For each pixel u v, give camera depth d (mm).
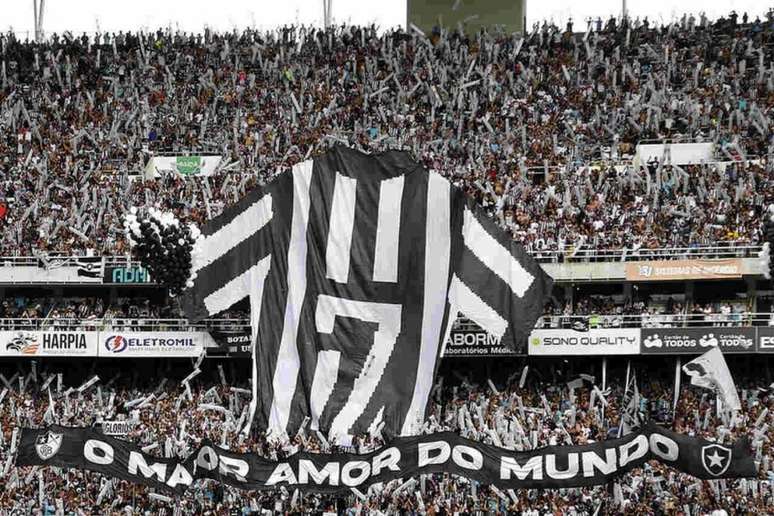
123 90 75688
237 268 51531
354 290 50781
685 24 77938
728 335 57281
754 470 40000
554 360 60812
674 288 61531
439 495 49344
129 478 42594
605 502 48000
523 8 82375
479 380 60594
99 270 61812
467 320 58406
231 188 65875
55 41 80750
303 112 72688
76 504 51344
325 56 77500
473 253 50562
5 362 63344
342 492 44156
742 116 68000
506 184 64625
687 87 71562
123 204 65438
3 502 52031
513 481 41156
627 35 76188
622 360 60781
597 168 65625
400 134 69750
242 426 55531
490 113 70938
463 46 76625
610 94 71812
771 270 47812
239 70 76688
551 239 60812
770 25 77000
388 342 50562
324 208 51375
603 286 62094
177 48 79625
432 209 50875
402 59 76562
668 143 67062
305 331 50781
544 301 50281
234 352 59406
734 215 61188
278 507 49469
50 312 63812
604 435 54844
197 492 50312
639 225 61219
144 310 63531
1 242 63594
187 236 50688
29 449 42594
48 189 66875
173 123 72500
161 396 59875
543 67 74625
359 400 50125
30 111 73938
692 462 40000
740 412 55688
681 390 58812
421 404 50156
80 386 62031
